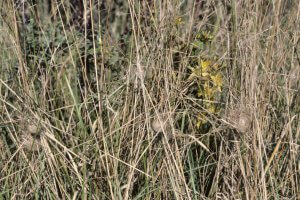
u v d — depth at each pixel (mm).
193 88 5984
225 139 5535
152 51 5586
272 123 5863
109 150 5449
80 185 5223
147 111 5156
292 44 6152
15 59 6242
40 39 6242
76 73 5930
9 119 5594
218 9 6836
